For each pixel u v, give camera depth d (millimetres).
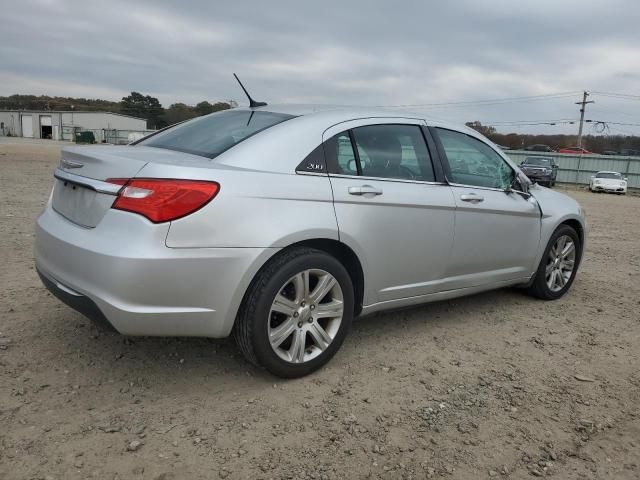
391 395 3234
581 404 3275
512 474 2582
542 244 4988
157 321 2812
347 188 3406
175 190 2777
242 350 3188
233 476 2438
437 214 3920
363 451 2678
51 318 4035
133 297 2742
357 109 3852
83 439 2619
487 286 4586
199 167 2908
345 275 3398
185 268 2799
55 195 3449
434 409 3105
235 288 2947
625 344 4281
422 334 4227
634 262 7535
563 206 5242
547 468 2641
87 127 83250
